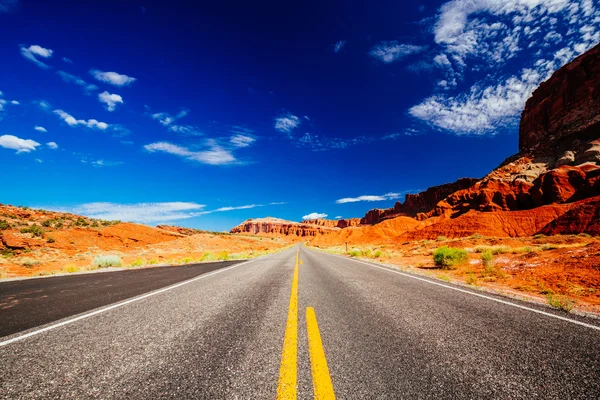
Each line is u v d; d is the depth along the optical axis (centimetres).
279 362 244
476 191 8619
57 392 197
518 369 236
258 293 588
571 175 5825
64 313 428
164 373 225
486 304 482
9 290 679
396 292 595
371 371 229
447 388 204
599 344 296
